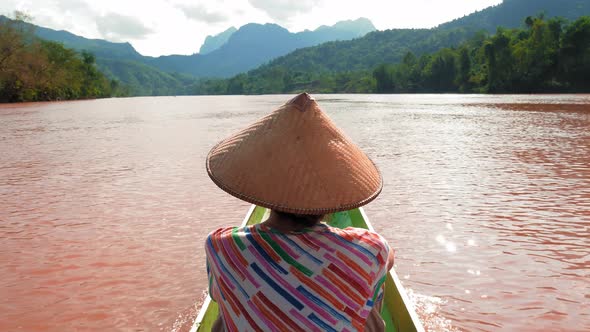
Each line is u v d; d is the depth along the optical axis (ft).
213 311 8.37
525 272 13.93
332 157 5.16
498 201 21.97
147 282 13.64
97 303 12.41
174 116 90.17
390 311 8.79
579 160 32.89
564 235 17.04
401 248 16.10
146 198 23.48
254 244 5.12
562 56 231.09
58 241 17.20
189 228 18.62
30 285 13.55
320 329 4.91
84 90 268.62
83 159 36.11
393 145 42.27
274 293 4.98
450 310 11.74
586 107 99.35
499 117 75.72
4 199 23.59
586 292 12.62
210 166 5.53
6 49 179.83
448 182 26.27
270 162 5.13
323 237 5.11
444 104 132.26
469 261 14.83
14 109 127.65
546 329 10.82
